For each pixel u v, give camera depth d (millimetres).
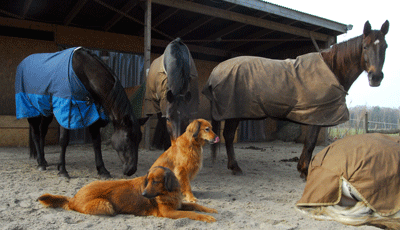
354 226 2789
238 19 10812
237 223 2893
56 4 10211
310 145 5195
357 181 2816
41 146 5895
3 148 9648
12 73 10984
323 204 3057
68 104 4793
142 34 12938
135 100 9539
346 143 3131
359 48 4992
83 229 2592
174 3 9492
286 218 3076
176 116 4305
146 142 9492
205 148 10781
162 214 2986
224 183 4941
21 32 11398
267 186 4766
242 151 10328
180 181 3645
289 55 14922
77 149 10008
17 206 3270
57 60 5066
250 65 5469
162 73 5047
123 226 2682
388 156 2799
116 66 12648
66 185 4477
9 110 10961
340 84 5062
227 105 5418
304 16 11445
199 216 2922
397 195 2691
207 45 14891
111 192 3055
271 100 5234
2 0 9906
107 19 11820
